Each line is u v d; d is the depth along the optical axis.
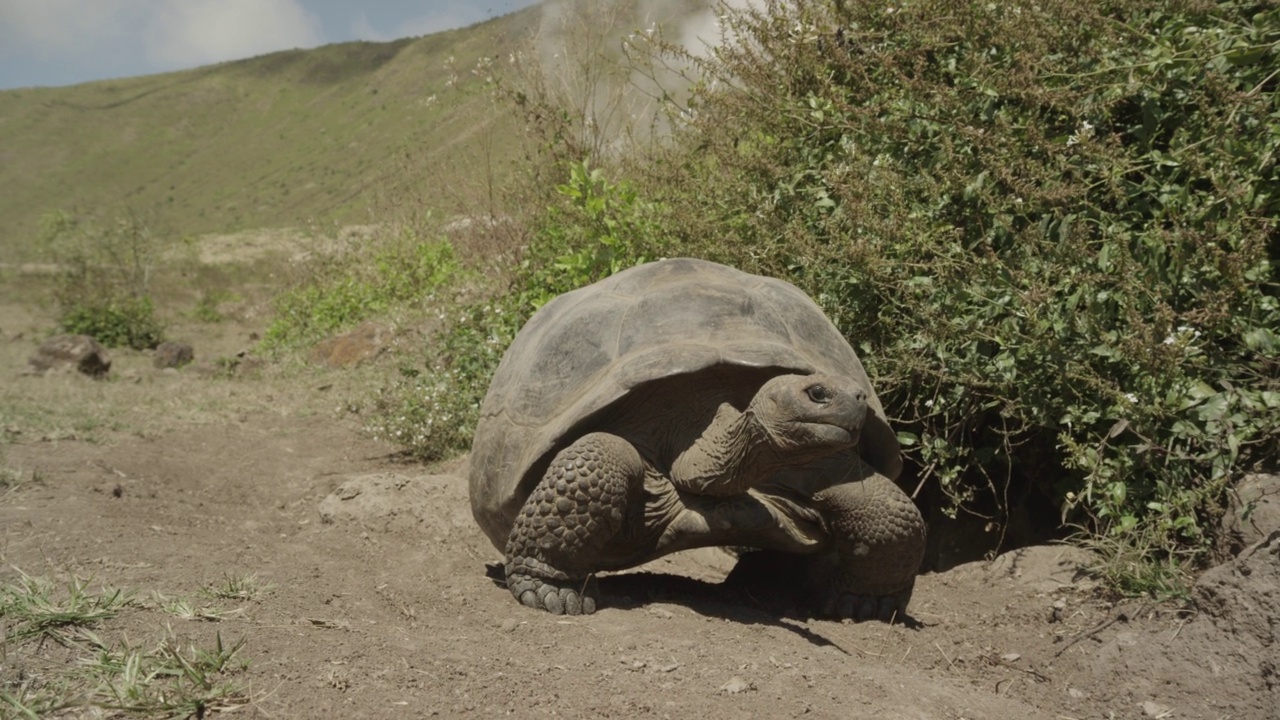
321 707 2.16
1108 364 3.90
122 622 2.60
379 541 4.50
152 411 8.27
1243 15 4.17
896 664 3.12
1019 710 2.75
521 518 3.27
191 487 5.78
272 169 80.31
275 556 3.89
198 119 101.81
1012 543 4.70
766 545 3.34
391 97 81.38
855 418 2.86
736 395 3.30
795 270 4.74
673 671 2.60
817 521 3.32
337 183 63.56
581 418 3.22
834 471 3.28
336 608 3.05
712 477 3.14
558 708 2.29
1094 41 4.18
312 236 16.55
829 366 3.42
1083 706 2.91
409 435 7.09
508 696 2.33
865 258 4.22
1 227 72.94
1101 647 3.23
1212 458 3.64
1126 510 3.81
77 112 103.06
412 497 4.97
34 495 4.59
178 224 71.12
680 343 3.29
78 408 7.98
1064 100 4.09
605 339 3.46
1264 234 3.52
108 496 4.93
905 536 3.25
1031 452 4.56
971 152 4.35
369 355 10.83
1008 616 3.69
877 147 4.68
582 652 2.72
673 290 3.53
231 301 23.27
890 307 4.39
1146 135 4.06
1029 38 4.15
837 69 5.09
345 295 13.27
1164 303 3.63
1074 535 4.16
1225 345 3.90
